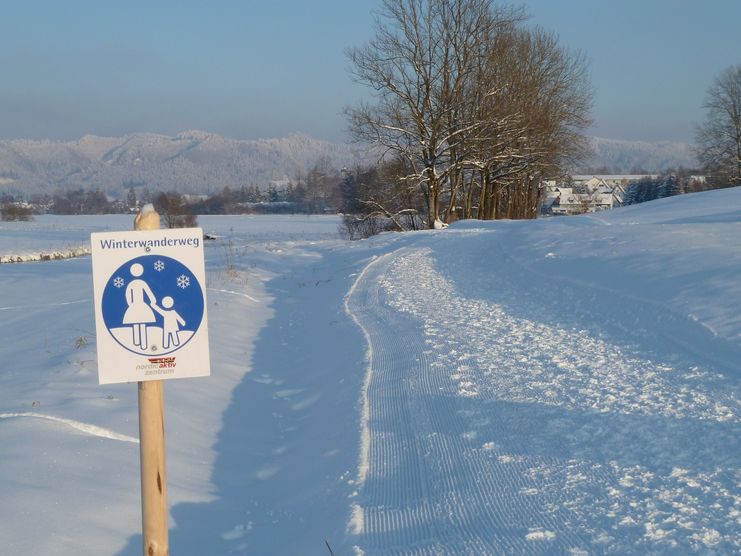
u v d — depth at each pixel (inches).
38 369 379.9
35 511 195.2
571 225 868.6
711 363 310.2
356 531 193.2
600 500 193.3
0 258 1422.2
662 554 162.9
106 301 131.7
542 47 1834.4
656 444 228.5
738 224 670.5
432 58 1582.2
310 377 391.2
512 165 1785.2
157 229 132.3
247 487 254.8
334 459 252.4
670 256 511.2
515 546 174.1
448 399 296.2
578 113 1921.8
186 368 134.2
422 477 225.1
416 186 1625.2
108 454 247.8
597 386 294.2
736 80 2659.9
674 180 4242.1
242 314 571.2
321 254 1075.9
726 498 187.8
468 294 557.0
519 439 245.0
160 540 137.3
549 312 459.5
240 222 3489.2
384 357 377.7
